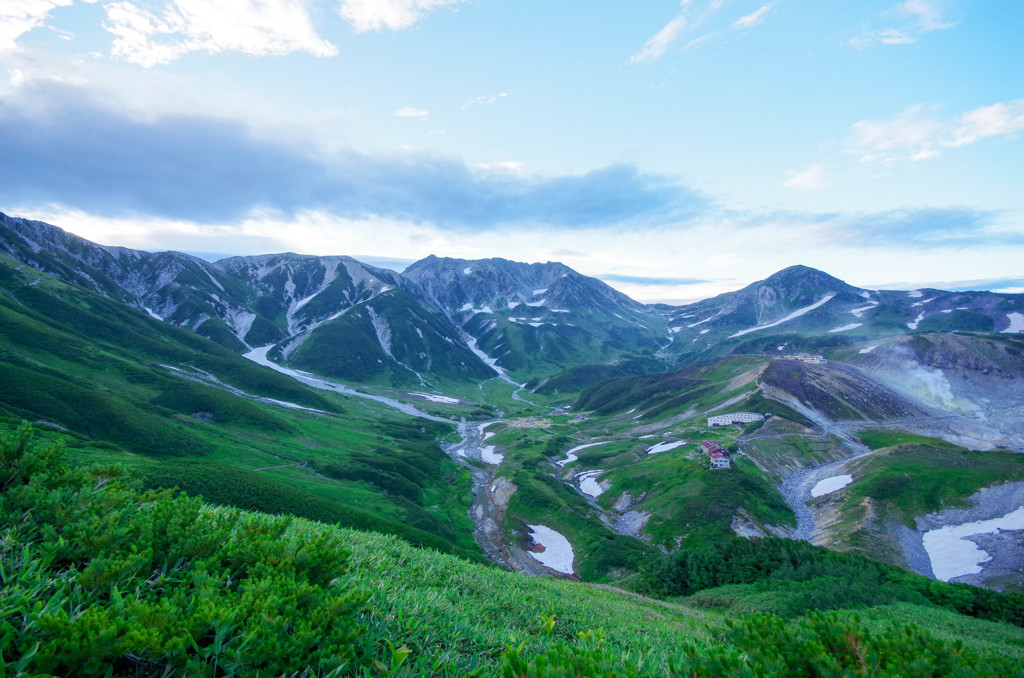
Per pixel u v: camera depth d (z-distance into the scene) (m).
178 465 66.50
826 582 29.61
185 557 6.61
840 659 6.03
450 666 6.73
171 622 4.88
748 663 6.02
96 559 5.73
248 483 63.97
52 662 4.15
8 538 5.97
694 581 37.88
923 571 69.19
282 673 5.00
